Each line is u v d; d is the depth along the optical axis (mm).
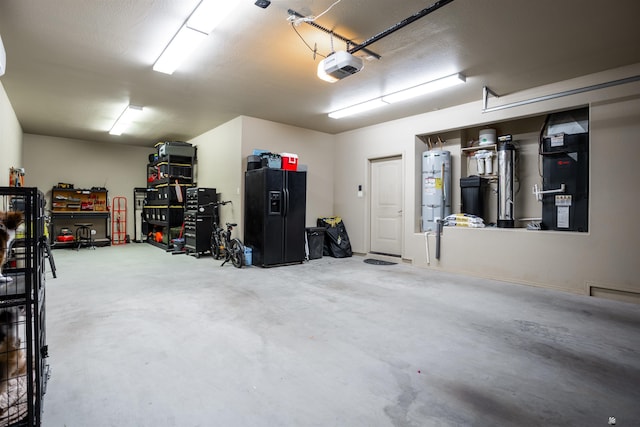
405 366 2244
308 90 4855
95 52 3678
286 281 4648
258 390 1935
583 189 4227
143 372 2113
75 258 6488
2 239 1604
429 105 5469
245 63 3953
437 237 5539
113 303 3533
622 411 1773
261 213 5609
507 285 4543
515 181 5355
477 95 4980
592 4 2766
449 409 1775
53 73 4258
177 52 3576
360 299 3795
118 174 9211
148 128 7312
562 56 3717
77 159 8617
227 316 3168
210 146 7426
